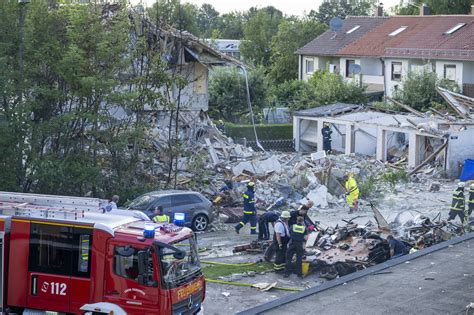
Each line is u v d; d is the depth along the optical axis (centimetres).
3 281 1500
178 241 1459
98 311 1438
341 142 4975
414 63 5988
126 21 2948
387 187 3684
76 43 2864
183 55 3856
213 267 2202
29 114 2706
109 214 1559
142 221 1543
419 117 4550
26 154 2728
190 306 1473
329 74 5831
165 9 3606
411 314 1376
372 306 1428
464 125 4119
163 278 1409
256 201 3136
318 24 8250
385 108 5172
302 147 5162
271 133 5303
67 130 2873
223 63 4016
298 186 3353
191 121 3925
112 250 1435
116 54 2891
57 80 2877
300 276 2069
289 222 2188
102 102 2944
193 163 3316
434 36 6134
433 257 1811
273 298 1884
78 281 1462
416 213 2805
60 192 2830
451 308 1406
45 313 1488
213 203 3058
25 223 1494
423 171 4144
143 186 2988
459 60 5562
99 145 2916
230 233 2759
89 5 2909
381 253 2094
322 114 4903
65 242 1472
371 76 6334
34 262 1490
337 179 3453
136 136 2945
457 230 2542
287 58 7969
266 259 2242
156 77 3053
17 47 2788
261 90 5981
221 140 4091
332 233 2319
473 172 3922
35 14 2809
